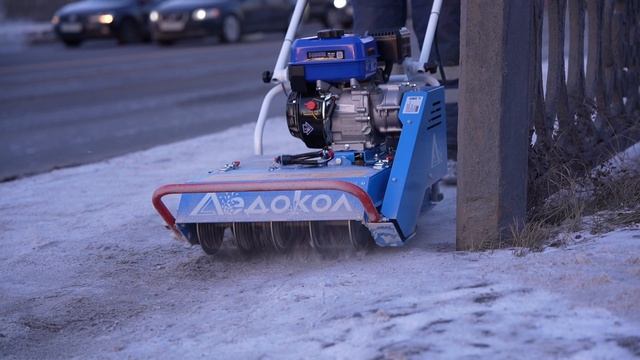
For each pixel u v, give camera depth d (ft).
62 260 21.04
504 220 18.17
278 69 20.70
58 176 31.60
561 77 21.67
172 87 56.75
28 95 54.75
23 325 16.99
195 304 17.16
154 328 16.11
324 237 18.83
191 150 35.06
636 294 14.48
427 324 14.14
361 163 19.07
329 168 18.75
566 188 20.75
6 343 16.15
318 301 16.08
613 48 24.85
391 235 18.03
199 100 50.96
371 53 19.27
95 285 19.01
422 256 18.31
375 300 15.58
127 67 68.33
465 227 18.31
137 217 24.72
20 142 40.06
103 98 52.90
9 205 27.25
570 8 22.47
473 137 17.92
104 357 15.01
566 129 21.86
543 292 14.99
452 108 26.08
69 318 17.19
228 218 18.10
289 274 18.31
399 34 20.07
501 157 17.88
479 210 18.13
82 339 16.06
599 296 14.60
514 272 16.12
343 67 18.86
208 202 18.31
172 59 73.15
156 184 29.07
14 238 23.29
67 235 23.29
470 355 12.96
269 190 17.84
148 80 60.39
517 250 17.65
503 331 13.64
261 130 20.89
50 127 43.73
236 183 17.99
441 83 22.80
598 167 22.47
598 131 23.43
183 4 84.53
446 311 14.58
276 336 14.75
